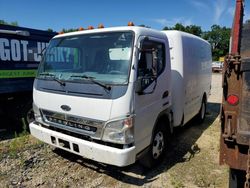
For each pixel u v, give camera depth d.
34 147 5.34
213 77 25.81
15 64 6.07
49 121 4.18
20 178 4.10
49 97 4.05
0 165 4.52
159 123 4.38
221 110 2.66
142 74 3.67
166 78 4.39
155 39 4.01
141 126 3.66
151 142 4.05
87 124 3.62
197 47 6.37
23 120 6.15
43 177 4.14
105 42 3.80
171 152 5.18
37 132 4.27
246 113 2.54
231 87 2.60
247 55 2.76
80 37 4.12
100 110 3.46
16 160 4.73
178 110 5.24
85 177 4.14
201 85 6.95
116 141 3.40
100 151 3.45
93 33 4.00
